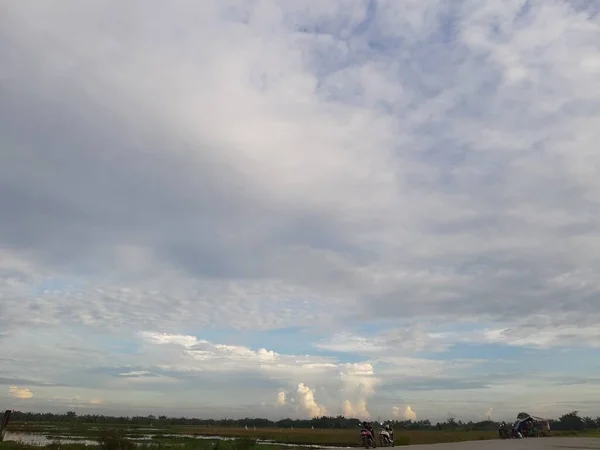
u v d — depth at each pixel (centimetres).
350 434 9438
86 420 15888
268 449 3734
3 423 3384
